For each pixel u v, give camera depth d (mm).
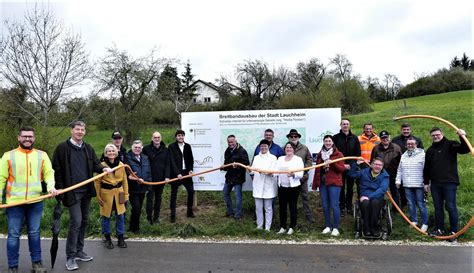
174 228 7195
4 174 4754
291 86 40031
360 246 6070
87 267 5199
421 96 44688
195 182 8844
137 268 5156
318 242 6344
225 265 5242
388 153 7699
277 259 5477
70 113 17188
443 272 4848
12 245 4852
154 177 7504
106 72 23141
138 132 23250
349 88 34469
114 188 6008
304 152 7625
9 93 15477
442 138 6656
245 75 39781
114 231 7082
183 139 7988
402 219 7418
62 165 5137
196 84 54062
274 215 8148
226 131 8773
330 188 6801
